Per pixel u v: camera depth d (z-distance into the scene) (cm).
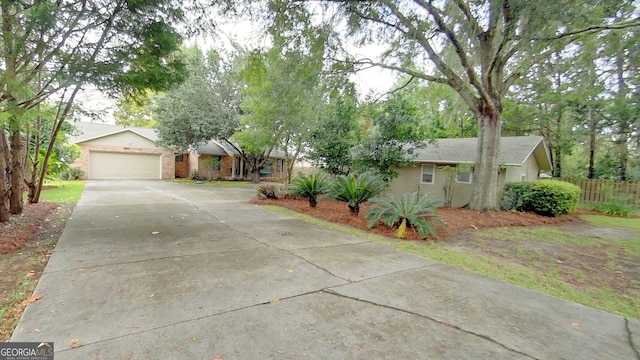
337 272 379
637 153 1501
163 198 1073
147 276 342
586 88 1040
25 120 480
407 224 645
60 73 436
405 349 220
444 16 732
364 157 1139
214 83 1761
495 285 361
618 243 632
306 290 319
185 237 532
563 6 489
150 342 215
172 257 416
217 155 2306
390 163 1127
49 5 371
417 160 1234
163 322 244
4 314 249
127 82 487
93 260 391
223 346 215
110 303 273
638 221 1019
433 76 973
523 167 1245
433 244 562
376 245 532
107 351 204
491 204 943
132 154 2038
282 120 1063
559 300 326
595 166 1620
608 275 424
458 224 753
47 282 316
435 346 226
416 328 251
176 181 1975
